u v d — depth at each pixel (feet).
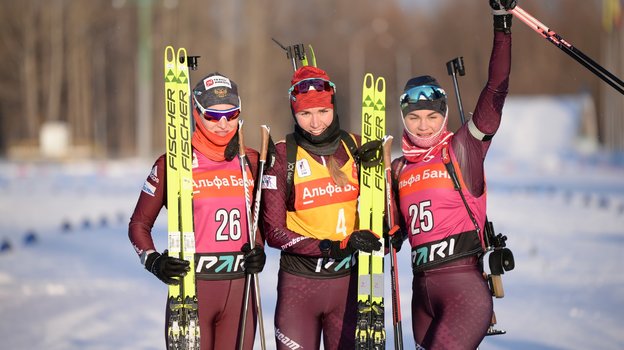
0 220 71.36
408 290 38.47
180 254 21.61
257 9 279.69
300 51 24.11
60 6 257.96
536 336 30.60
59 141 204.64
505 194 96.84
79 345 29.68
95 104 269.44
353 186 22.45
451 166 21.67
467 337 20.86
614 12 201.26
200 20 278.46
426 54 349.82
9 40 254.47
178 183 21.79
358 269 22.20
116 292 39.52
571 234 59.72
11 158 206.08
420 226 21.83
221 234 21.85
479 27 341.82
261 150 22.00
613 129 211.41
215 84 21.79
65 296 38.63
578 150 200.44
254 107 273.95
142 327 32.50
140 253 21.79
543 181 117.91
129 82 274.77
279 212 22.13
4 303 37.04
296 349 21.99
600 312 34.27
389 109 331.57
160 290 40.11
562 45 21.58
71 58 261.03
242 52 283.38
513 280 42.24
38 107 263.90
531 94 328.08
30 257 50.44
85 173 141.90
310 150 22.25
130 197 94.17
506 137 200.44
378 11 358.23
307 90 21.86
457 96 24.61
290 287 22.29
